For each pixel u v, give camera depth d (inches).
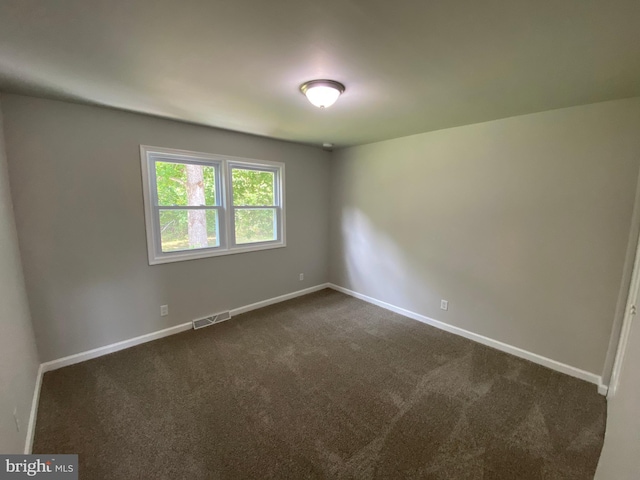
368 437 70.7
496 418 77.1
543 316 101.2
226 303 142.1
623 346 78.8
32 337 89.1
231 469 61.8
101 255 103.9
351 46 55.3
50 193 92.4
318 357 106.8
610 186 85.4
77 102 91.9
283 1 41.7
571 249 93.7
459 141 118.1
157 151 111.7
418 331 129.0
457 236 122.4
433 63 62.2
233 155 134.1
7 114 83.6
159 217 118.3
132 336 113.8
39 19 46.4
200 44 54.9
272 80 71.9
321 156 173.5
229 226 138.0
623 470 40.5
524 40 52.5
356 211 165.9
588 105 87.4
